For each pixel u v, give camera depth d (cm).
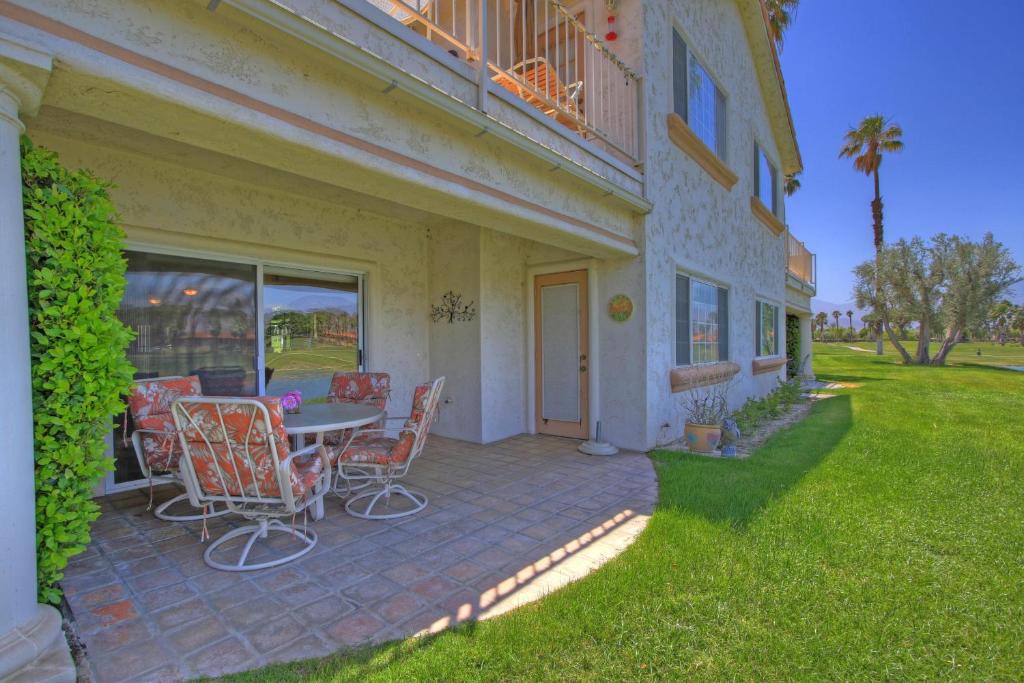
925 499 391
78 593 253
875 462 510
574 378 646
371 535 331
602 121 584
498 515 370
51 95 197
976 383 1349
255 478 277
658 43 604
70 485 207
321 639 214
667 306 627
